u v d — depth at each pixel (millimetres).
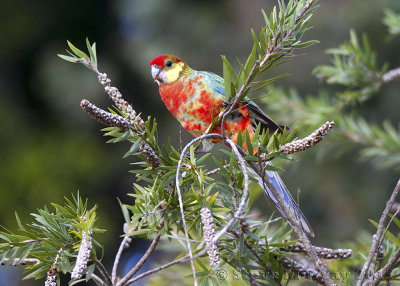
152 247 3797
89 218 3719
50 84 15211
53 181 14805
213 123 3877
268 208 11430
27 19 15883
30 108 15977
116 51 15711
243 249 3721
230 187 3777
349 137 6555
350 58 6316
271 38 3758
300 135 6656
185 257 3719
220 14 14766
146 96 15430
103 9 16188
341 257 3891
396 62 12773
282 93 6895
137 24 15367
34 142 15328
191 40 14695
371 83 6285
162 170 3967
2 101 15695
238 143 3793
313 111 6656
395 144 6473
